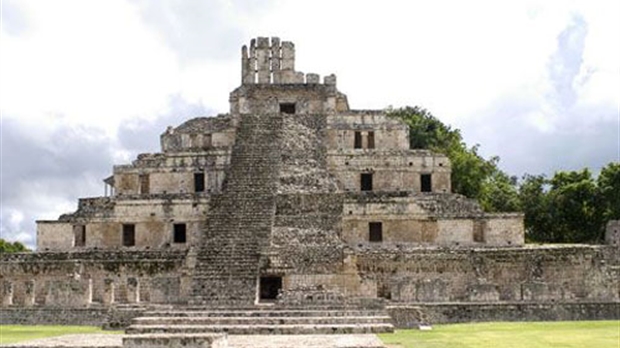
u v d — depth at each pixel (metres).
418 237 54.81
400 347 25.34
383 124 63.03
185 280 47.75
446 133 90.75
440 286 45.34
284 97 68.12
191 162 59.69
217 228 51.00
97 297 51.50
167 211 56.41
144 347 21.28
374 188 59.81
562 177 83.00
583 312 42.28
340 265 48.00
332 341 26.11
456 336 30.53
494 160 91.56
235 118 63.59
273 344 25.00
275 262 47.72
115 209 56.84
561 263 50.59
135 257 52.16
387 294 50.62
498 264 50.94
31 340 26.34
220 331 32.09
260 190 54.91
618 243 62.88
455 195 57.47
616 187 75.56
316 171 58.22
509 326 36.88
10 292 47.59
